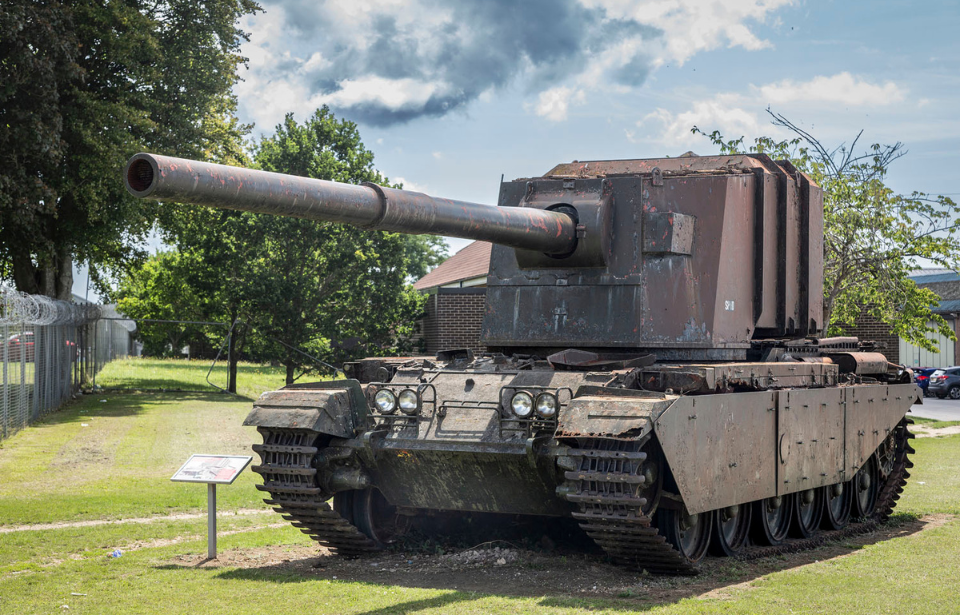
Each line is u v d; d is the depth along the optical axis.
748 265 11.38
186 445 19.94
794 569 9.61
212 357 65.81
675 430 8.60
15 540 10.94
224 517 12.92
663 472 9.25
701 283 10.73
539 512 9.83
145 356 69.06
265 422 9.66
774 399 10.61
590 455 8.40
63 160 26.66
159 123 29.73
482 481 9.66
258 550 10.67
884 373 14.41
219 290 32.19
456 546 10.85
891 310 25.94
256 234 31.55
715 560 10.12
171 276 54.72
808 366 11.84
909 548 10.89
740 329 11.18
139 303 63.38
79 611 7.79
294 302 31.73
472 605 7.89
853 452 12.61
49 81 24.20
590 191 10.81
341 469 9.91
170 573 9.28
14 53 23.64
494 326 11.21
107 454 18.53
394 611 7.69
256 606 7.90
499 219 9.33
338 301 32.62
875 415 13.35
